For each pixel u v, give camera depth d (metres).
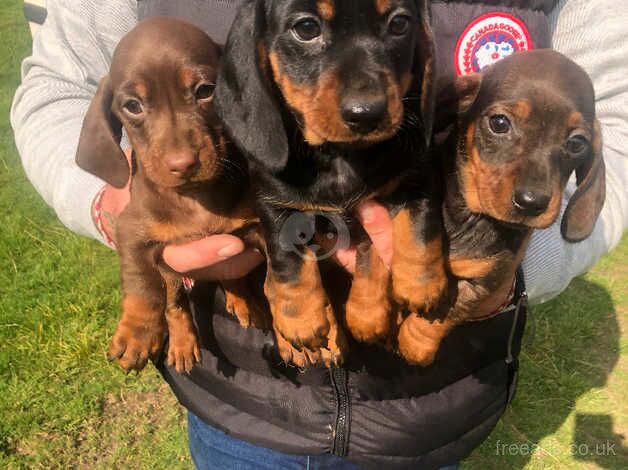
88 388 0.63
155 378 0.65
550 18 0.42
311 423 0.37
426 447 0.38
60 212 0.40
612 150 0.41
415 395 0.37
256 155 0.29
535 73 0.30
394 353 0.35
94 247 0.78
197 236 0.33
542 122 0.30
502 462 0.60
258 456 0.40
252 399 0.38
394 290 0.30
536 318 0.75
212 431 0.41
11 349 0.65
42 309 0.69
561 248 0.37
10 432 0.59
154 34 0.32
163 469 0.57
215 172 0.31
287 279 0.30
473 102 0.32
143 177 0.33
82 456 0.58
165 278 0.36
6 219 0.81
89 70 0.44
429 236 0.29
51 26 0.45
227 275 0.34
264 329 0.37
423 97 0.30
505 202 0.29
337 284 0.36
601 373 0.70
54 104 0.43
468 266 0.32
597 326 0.75
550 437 0.63
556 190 0.29
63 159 0.40
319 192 0.30
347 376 0.36
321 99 0.28
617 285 0.81
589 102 0.31
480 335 0.36
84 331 0.67
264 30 0.30
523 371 0.69
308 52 0.29
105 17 0.43
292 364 0.36
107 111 0.34
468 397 0.38
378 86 0.27
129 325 0.34
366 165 0.29
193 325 0.38
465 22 0.37
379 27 0.29
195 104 0.32
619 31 0.41
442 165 0.32
